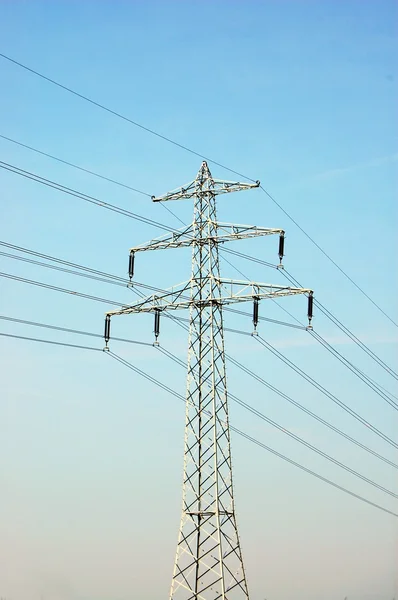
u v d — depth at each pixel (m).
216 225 68.75
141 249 70.31
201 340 68.25
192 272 68.44
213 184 69.50
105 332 69.12
